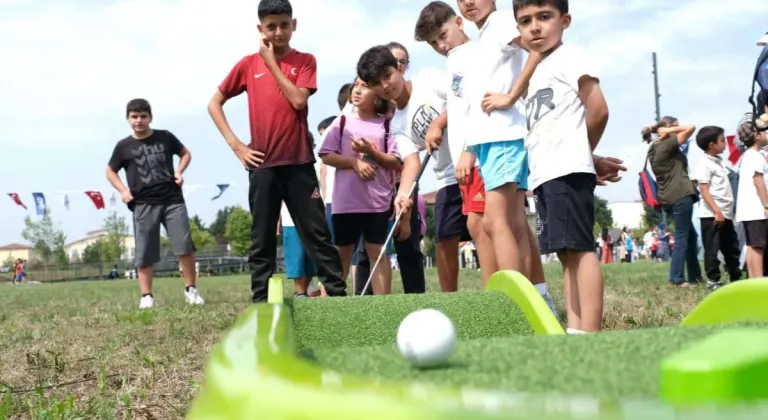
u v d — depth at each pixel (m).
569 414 0.75
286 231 7.27
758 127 4.50
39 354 4.87
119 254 78.25
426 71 5.49
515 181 4.22
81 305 10.59
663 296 7.35
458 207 5.30
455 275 5.46
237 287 15.81
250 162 5.38
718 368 0.96
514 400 0.80
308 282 7.43
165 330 5.94
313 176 5.44
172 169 8.52
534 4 3.88
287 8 5.33
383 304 2.91
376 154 5.52
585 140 3.78
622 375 1.23
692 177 8.39
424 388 0.87
